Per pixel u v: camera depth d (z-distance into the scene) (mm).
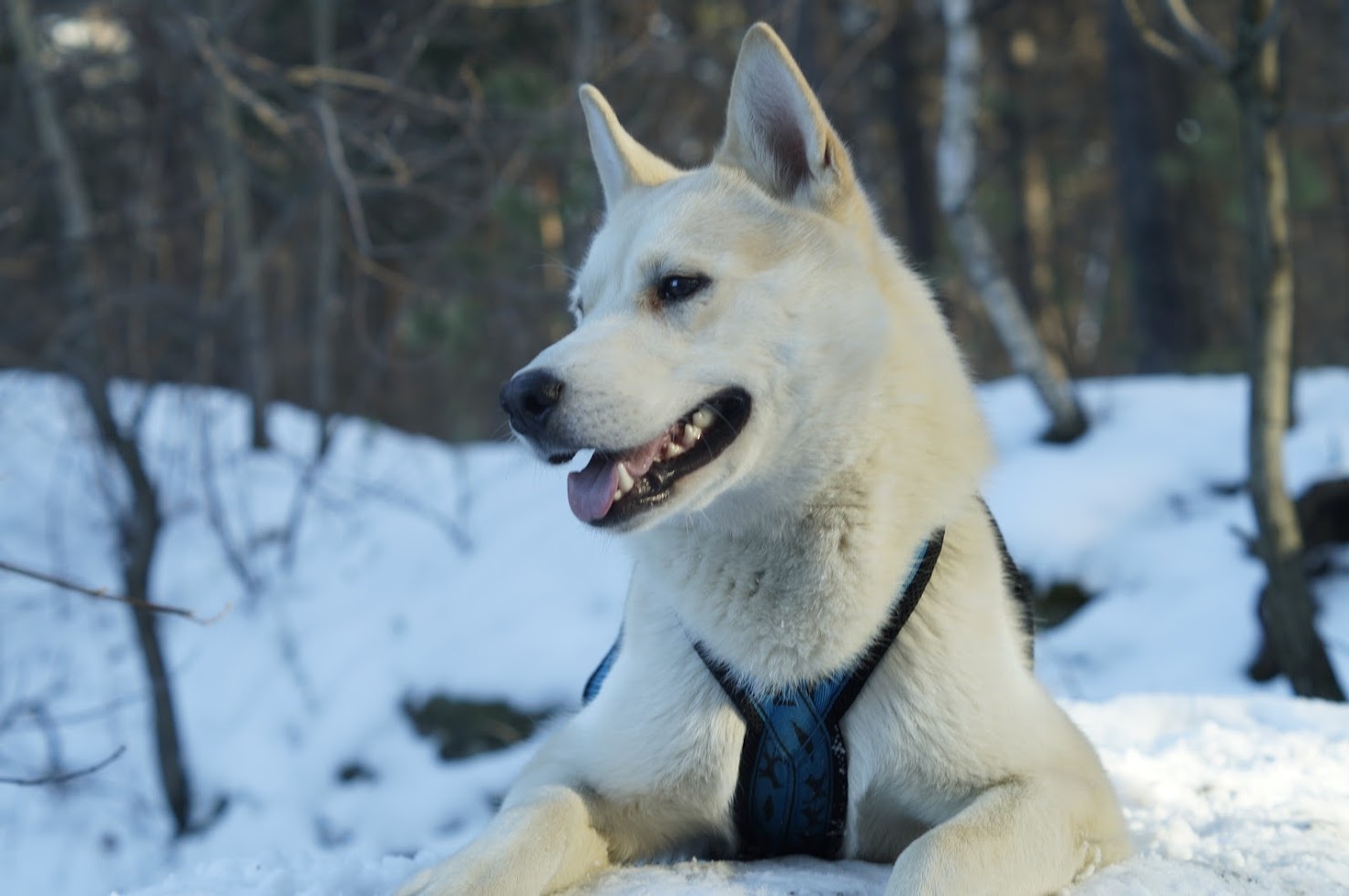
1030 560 7234
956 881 2211
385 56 10711
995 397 9250
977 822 2348
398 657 7496
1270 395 5020
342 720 7246
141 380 9953
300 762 7133
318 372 10211
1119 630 6691
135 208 11305
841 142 2826
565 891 2475
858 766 2619
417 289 8188
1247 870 2576
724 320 2656
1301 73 15508
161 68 9836
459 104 8391
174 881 2826
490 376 11367
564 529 8258
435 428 12562
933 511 2615
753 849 2822
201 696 7902
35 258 9055
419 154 8586
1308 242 15758
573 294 3119
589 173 8984
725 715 2631
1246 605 6492
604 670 3258
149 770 7520
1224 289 17828
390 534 8938
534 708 6793
